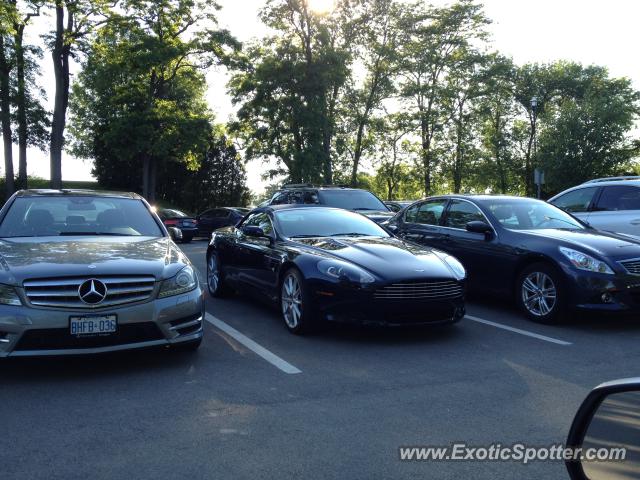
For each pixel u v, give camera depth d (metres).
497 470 3.07
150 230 6.08
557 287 6.66
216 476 2.96
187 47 31.38
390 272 5.77
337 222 7.54
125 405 4.02
